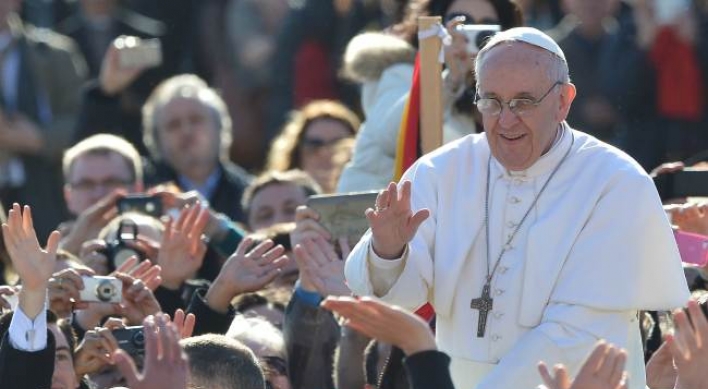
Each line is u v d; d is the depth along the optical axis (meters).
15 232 23.58
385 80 31.06
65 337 24.64
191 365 21.78
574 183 23.25
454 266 23.23
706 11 45.06
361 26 48.31
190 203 32.16
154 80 48.25
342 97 48.28
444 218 23.52
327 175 38.06
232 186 40.25
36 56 45.59
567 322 22.80
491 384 22.64
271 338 26.98
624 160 23.34
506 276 23.20
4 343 23.36
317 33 48.59
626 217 23.03
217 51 49.72
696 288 28.08
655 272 23.03
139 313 26.89
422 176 23.78
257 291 29.02
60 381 24.05
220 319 27.41
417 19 30.61
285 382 26.61
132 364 19.02
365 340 25.72
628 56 44.62
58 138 44.69
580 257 22.98
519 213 23.30
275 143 41.28
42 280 23.45
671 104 44.53
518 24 30.30
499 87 22.64
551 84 22.73
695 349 21.78
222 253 30.75
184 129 39.84
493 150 23.08
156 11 49.47
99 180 36.47
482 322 23.19
